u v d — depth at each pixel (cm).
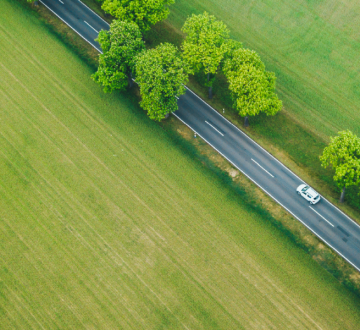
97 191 6469
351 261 5775
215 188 6419
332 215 6122
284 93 7181
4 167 6725
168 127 7000
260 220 6119
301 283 5650
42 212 6347
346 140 5584
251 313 5516
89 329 5509
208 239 6028
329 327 5381
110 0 7188
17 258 6025
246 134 6894
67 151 6819
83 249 6050
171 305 5616
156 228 6153
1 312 5669
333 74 7275
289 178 6456
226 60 6538
